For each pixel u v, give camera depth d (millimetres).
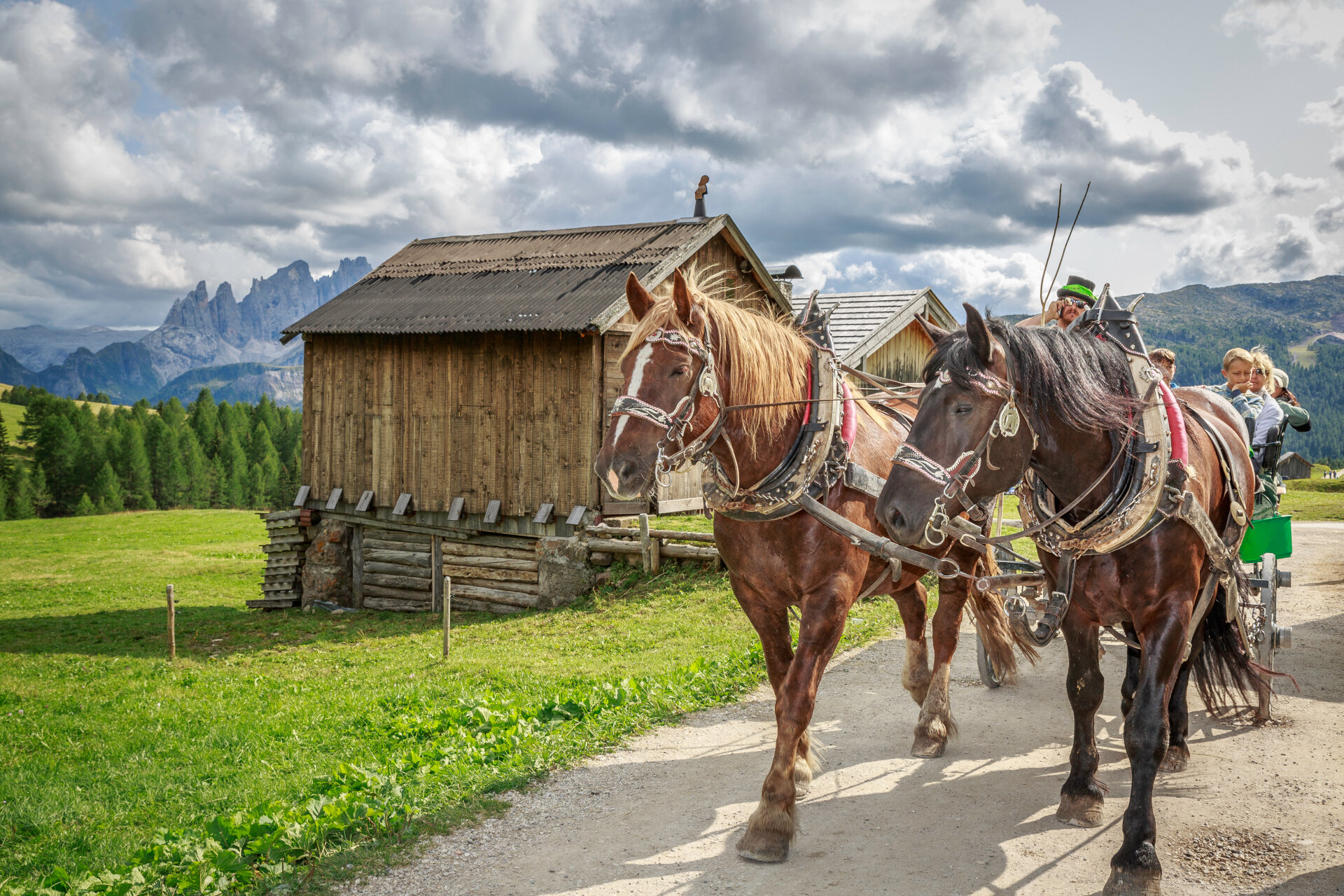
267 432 123438
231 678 11500
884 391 5016
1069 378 3398
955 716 5934
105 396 188250
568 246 17953
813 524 4020
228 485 111688
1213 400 5008
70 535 44531
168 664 13273
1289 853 3734
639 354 3648
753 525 4125
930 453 3291
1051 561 3924
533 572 15562
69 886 4277
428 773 5180
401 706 8062
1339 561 12484
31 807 6363
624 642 10453
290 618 17875
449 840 4281
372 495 17500
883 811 4398
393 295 18234
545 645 11055
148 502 107750
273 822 4477
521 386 15641
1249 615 5484
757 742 5625
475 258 18922
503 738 5777
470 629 13508
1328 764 4695
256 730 8125
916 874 3725
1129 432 3510
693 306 3760
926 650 5551
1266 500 5742
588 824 4414
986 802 4438
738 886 3697
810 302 4574
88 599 24062
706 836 4195
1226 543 4094
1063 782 4656
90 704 10242
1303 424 6168
